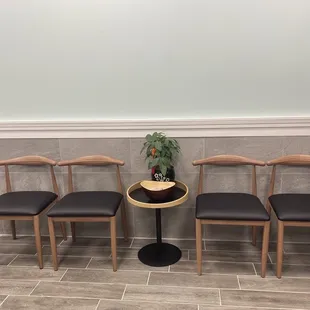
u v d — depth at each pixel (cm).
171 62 220
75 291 193
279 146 225
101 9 216
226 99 223
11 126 240
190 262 219
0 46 229
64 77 230
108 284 198
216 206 198
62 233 256
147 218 248
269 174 230
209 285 194
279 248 195
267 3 204
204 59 218
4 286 200
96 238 257
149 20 215
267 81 217
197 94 224
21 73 233
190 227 246
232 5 207
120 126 232
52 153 245
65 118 238
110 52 223
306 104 218
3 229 262
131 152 238
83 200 214
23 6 220
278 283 195
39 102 237
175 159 234
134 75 225
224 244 241
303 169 226
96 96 232
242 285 194
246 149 228
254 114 223
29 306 181
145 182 214
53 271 214
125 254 231
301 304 177
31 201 216
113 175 244
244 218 190
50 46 226
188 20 212
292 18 205
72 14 219
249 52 213
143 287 194
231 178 233
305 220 186
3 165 240
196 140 230
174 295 187
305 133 220
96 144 239
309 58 210
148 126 230
